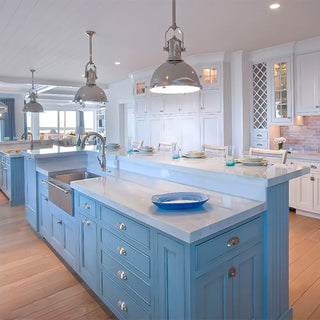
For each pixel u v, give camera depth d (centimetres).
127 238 178
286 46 433
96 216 212
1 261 296
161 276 152
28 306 222
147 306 164
